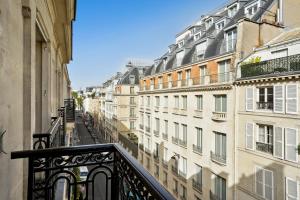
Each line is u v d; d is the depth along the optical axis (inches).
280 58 463.5
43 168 105.4
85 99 4165.8
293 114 426.3
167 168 903.7
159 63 1135.6
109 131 2066.9
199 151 696.4
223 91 600.7
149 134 1109.1
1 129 80.4
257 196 495.2
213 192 631.2
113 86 1990.7
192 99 738.8
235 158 558.3
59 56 478.0
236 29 611.5
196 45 831.7
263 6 658.8
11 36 94.5
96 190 780.0
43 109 235.8
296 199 416.2
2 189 82.1
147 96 1161.4
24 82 123.7
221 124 605.9
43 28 197.0
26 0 118.3
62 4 248.1
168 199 53.1
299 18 639.8
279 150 450.3
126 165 92.3
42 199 126.3
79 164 111.0
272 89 478.6
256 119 505.7
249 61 557.9
